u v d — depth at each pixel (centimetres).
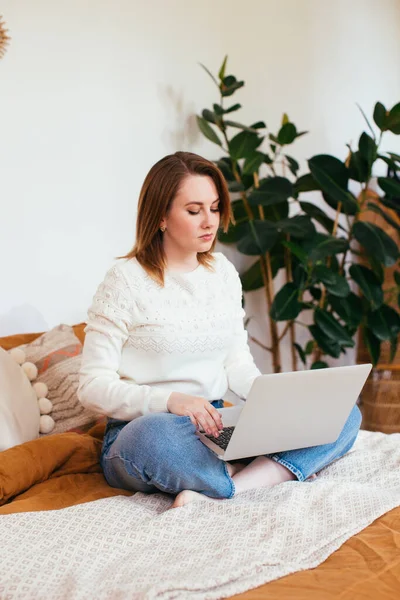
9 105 248
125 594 120
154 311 183
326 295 357
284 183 322
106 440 185
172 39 309
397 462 189
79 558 138
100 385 177
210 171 187
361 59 422
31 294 256
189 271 193
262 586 125
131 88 291
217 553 137
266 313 368
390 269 393
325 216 354
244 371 199
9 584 129
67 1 266
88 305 276
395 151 452
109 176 283
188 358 186
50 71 261
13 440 187
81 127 272
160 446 165
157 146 304
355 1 414
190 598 117
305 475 180
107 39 281
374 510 154
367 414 378
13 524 150
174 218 184
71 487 180
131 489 180
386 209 400
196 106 324
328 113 398
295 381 160
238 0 343
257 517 152
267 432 166
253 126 328
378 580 125
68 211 268
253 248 315
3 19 246
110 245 284
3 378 198
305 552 136
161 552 140
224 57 337
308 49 384
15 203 251
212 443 171
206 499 164
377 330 354
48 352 222
